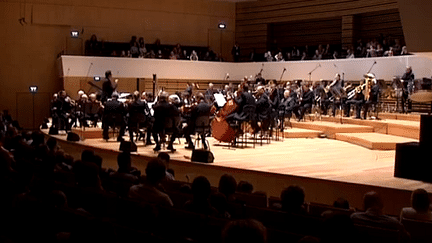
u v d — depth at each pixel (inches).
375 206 184.5
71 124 603.8
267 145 516.1
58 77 927.0
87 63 848.9
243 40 1048.8
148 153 434.3
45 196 188.1
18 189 196.4
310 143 540.4
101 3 952.9
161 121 434.9
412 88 631.8
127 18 974.4
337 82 660.7
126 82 908.6
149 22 992.2
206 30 1037.8
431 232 175.9
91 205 185.3
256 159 412.2
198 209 177.0
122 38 971.9
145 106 483.2
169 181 253.9
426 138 316.5
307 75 853.2
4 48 896.9
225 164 380.8
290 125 652.1
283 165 380.5
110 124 512.1
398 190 292.5
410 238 165.5
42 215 158.9
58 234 143.6
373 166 382.3
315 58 870.4
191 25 1025.5
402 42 866.8
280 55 910.4
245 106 476.7
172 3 1007.6
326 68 828.6
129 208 167.6
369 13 908.0
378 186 299.9
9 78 903.1
